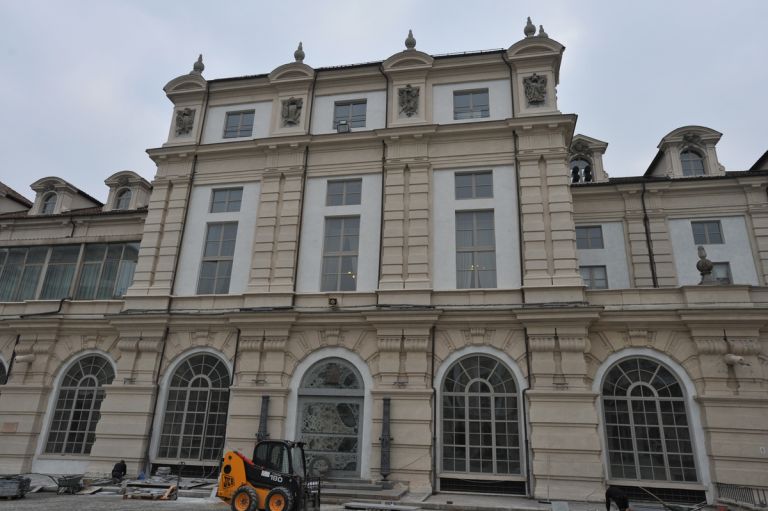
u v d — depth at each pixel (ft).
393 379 64.80
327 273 73.56
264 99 85.40
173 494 57.31
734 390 58.70
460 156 74.64
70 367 77.61
